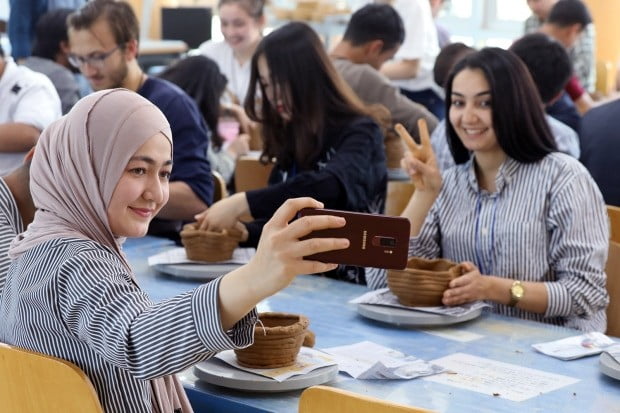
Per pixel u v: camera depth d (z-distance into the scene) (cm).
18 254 157
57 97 391
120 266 149
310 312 244
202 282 271
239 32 557
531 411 177
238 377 183
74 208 157
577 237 254
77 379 144
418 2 577
